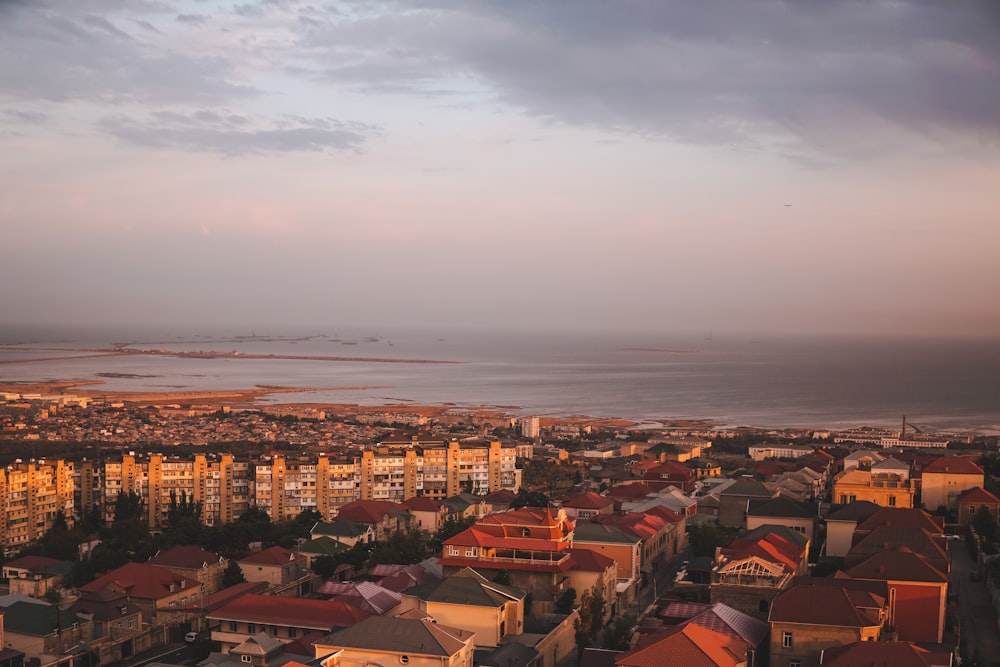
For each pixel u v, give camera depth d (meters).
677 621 162.00
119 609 193.25
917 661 125.44
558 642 177.25
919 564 161.12
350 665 149.25
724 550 185.75
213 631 179.25
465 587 175.62
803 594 144.12
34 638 177.00
